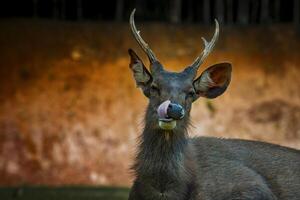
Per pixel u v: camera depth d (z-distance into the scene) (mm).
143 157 11195
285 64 27062
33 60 26500
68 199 19719
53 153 23844
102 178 23219
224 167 11617
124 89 25625
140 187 11281
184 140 11172
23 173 23266
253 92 26000
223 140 12117
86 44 27250
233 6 31203
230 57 26938
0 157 23578
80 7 31156
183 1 31719
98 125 24625
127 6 31172
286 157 12141
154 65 11289
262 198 11438
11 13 30969
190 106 11180
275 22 31000
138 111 25062
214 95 11562
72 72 26172
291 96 26078
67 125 24547
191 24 28672
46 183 22969
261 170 11930
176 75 11172
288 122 25359
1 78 25781
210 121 24984
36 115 24719
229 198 11398
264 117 25375
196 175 11445
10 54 26656
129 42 27391
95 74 26109
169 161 11109
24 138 24062
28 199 19719
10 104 25000
